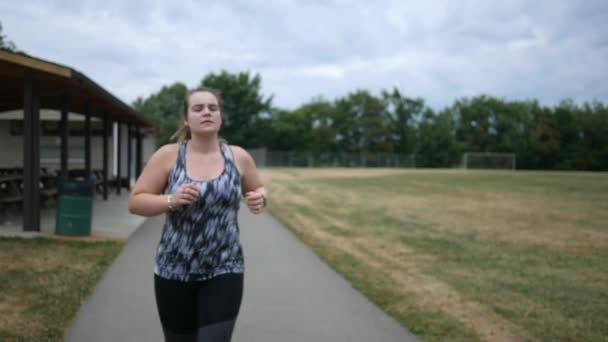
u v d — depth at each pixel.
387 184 30.19
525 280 7.04
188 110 2.65
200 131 2.61
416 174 44.62
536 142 68.94
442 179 36.16
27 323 4.53
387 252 8.88
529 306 5.74
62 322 4.59
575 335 4.80
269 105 74.56
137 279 6.24
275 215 13.91
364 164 71.88
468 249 9.38
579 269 7.88
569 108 69.56
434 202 19.06
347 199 20.00
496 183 31.61
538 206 17.88
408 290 6.24
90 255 7.56
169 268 2.65
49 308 4.98
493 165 69.38
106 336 4.29
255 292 5.88
